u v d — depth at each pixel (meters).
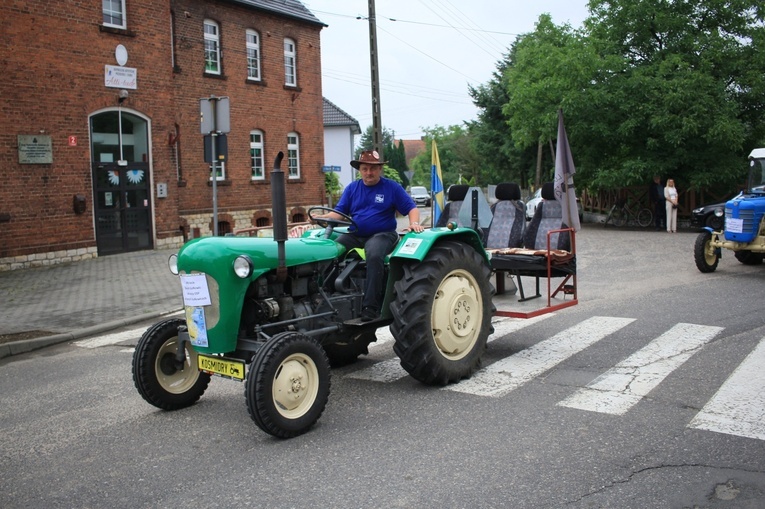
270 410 4.77
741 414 5.10
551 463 4.32
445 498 3.89
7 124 14.87
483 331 6.46
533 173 44.00
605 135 23.39
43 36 15.48
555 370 6.52
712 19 23.78
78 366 7.59
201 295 5.11
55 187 15.82
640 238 19.94
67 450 4.93
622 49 24.48
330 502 3.91
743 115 23.69
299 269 5.57
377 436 4.93
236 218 23.06
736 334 7.66
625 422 5.02
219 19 22.23
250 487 4.15
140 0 17.61
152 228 18.28
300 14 25.45
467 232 6.47
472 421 5.16
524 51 30.05
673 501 3.78
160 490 4.17
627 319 8.74
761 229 12.11
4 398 6.42
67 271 14.77
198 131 21.59
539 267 7.52
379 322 6.04
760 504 3.72
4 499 4.14
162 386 5.66
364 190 6.49
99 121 16.92
